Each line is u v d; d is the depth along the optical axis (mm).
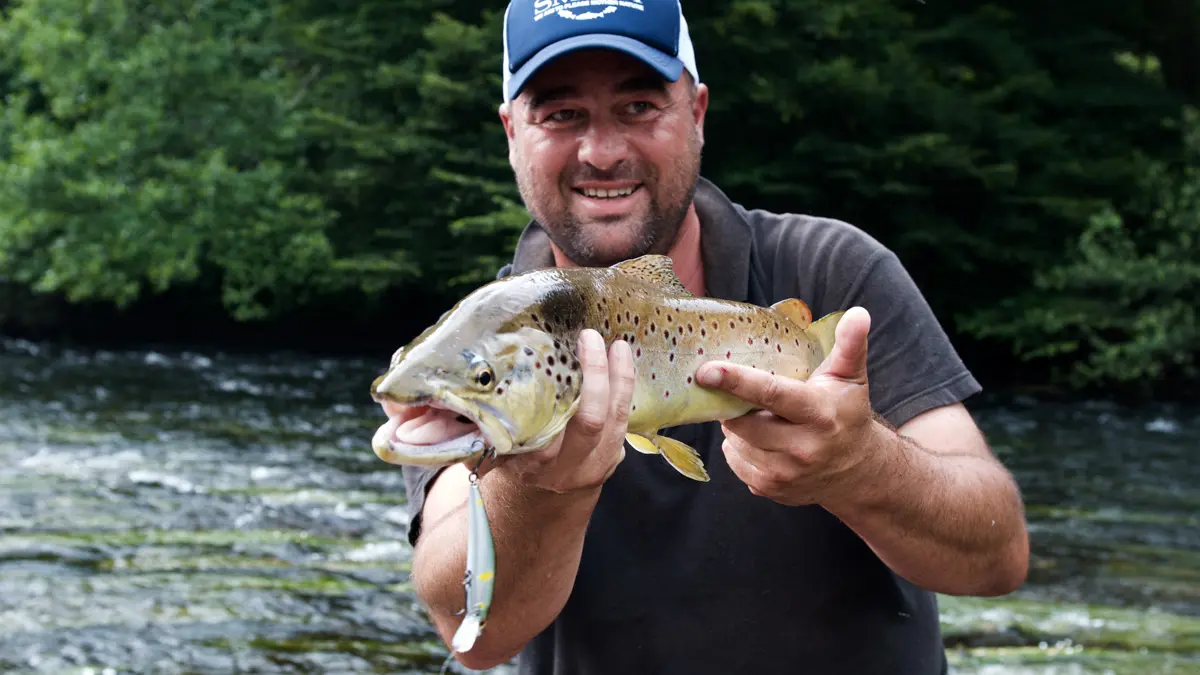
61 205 18422
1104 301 16203
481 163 17922
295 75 20703
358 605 5977
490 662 2570
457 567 2346
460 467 2631
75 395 13367
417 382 1652
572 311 1866
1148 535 7812
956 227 16938
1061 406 15070
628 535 2543
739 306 2229
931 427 2496
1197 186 16531
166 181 18734
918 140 15852
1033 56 17859
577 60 2426
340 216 19562
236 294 18672
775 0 16156
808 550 2494
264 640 5465
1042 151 17141
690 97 2576
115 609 5785
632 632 2539
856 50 16922
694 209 2701
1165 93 17578
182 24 19562
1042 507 8797
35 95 21844
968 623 5816
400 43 19234
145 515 7574
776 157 17391
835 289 2598
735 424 2018
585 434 1815
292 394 14266
